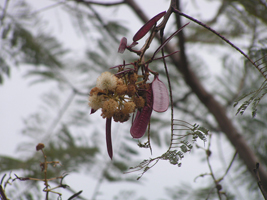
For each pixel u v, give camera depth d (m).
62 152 4.25
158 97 2.18
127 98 2.19
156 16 2.20
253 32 3.62
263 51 2.34
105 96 2.19
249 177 3.94
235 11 3.79
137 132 2.19
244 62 2.39
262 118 3.92
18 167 3.62
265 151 4.08
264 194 2.27
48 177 3.53
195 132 2.20
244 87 4.23
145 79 2.19
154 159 2.20
